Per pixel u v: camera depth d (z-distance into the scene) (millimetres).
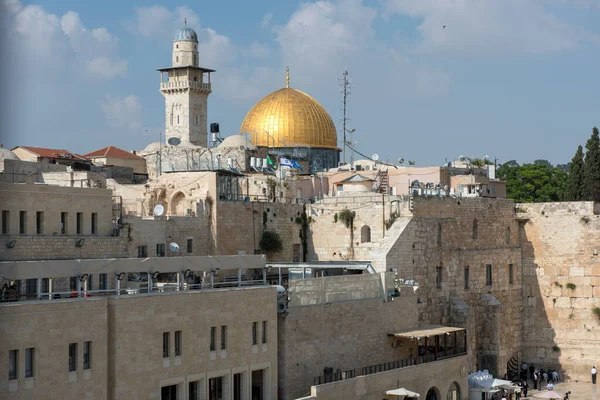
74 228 89000
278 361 87750
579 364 127750
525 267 131250
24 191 84625
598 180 157750
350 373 91812
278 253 114000
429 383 99250
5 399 65750
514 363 128875
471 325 116562
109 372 72812
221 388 81875
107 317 72688
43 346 68188
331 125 182125
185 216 103812
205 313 79750
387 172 140750
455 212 119562
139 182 140875
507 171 198875
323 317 91750
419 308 110188
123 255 92312
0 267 68750
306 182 133750
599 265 127188
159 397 75875
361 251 113750
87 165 130125
